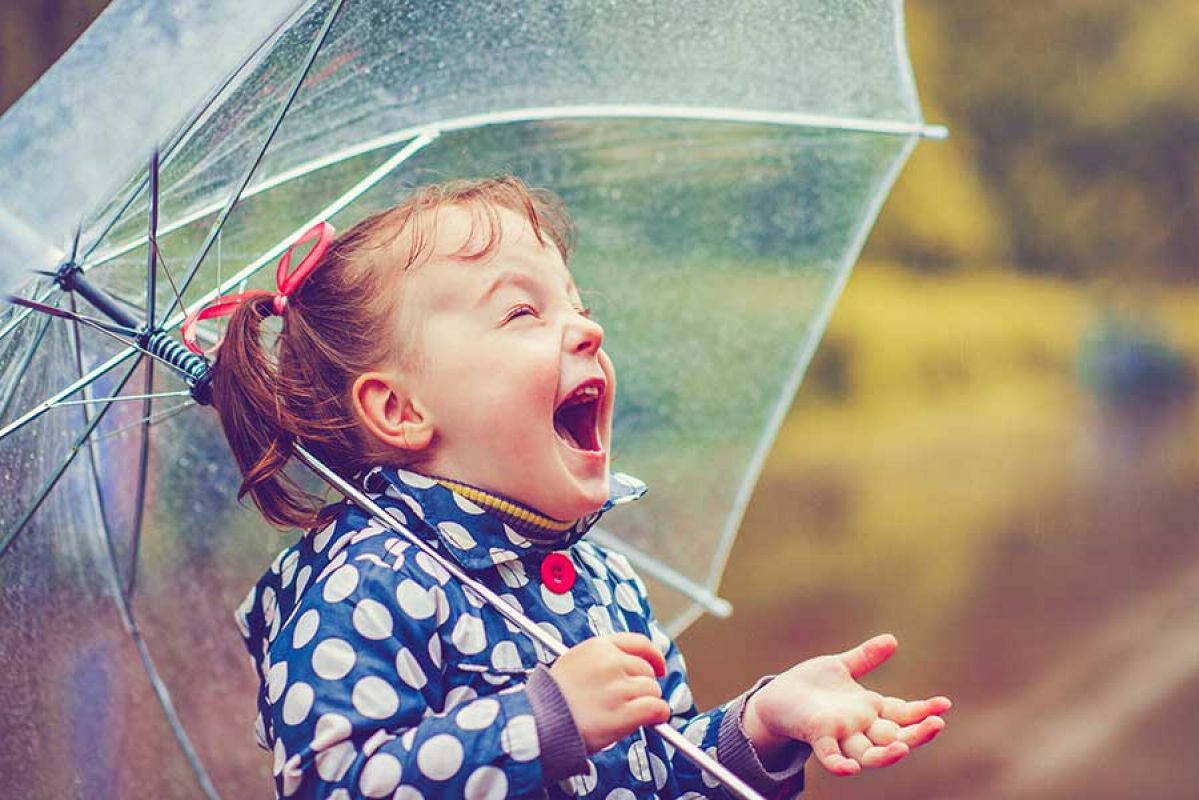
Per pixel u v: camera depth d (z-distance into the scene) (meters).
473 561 1.45
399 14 1.58
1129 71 11.09
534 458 1.46
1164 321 9.85
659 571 1.91
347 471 1.52
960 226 10.59
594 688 1.35
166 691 1.75
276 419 1.49
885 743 1.46
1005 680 3.93
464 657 1.41
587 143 1.78
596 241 1.84
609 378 1.51
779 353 1.92
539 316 1.48
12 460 1.58
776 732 1.50
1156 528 5.53
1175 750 3.43
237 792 1.78
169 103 1.27
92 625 1.70
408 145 1.65
